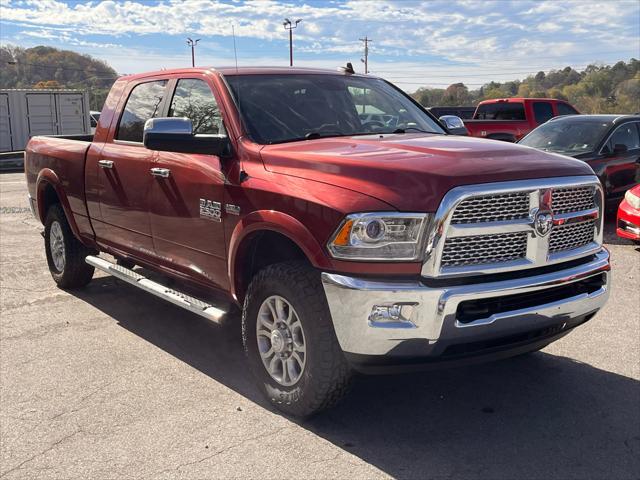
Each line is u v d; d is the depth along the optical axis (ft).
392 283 10.77
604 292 12.96
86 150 18.81
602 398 13.52
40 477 10.68
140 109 17.35
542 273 11.78
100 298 20.80
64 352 16.20
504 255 11.41
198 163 14.35
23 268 24.72
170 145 13.34
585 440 11.80
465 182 10.85
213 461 11.10
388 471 10.77
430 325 10.72
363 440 11.81
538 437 11.91
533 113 56.08
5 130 87.20
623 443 11.68
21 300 20.57
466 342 11.09
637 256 26.53
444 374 14.84
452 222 10.82
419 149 12.35
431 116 17.83
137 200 16.52
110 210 17.87
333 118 15.23
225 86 14.79
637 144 34.94
